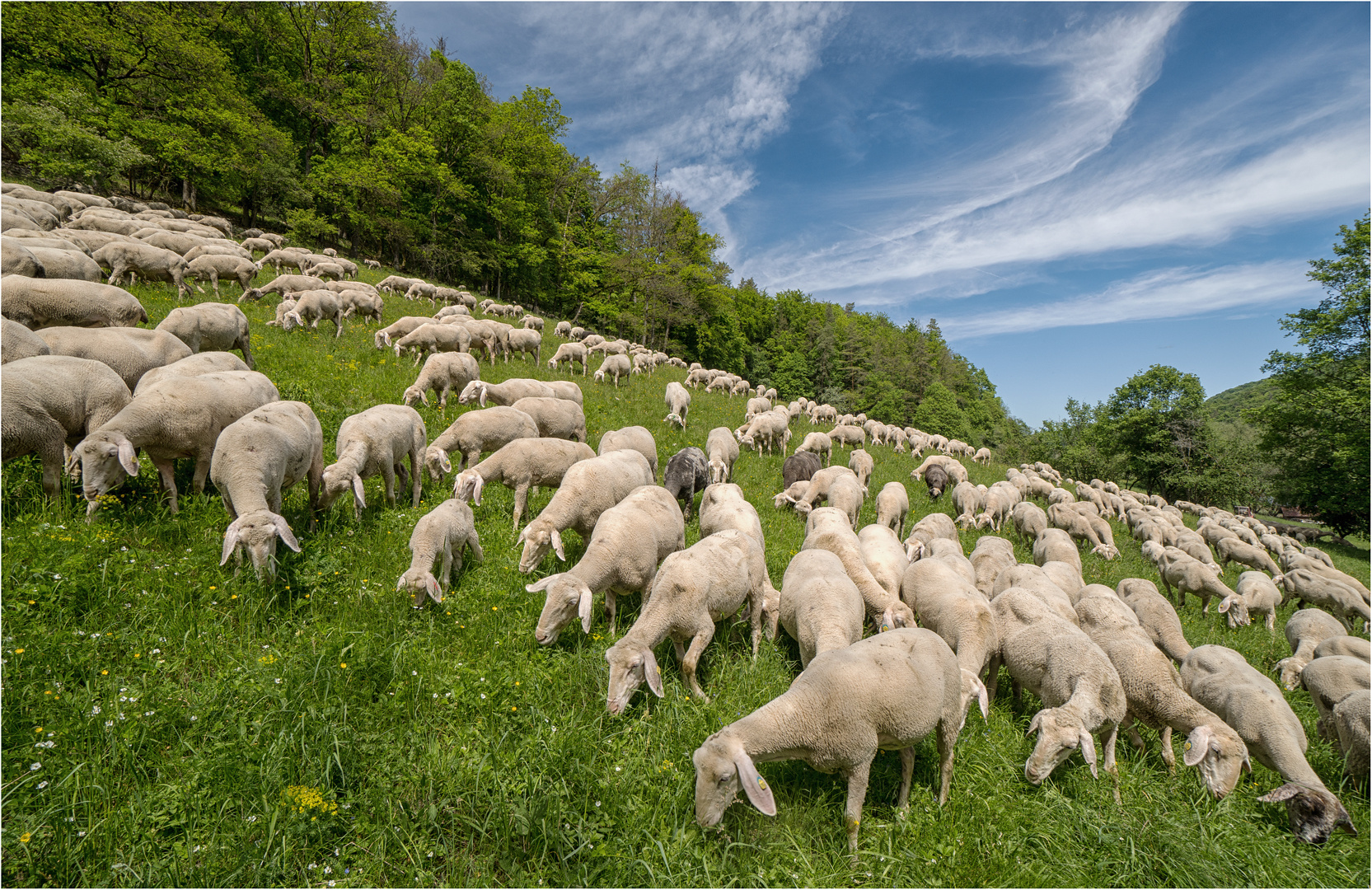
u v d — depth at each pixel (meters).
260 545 5.16
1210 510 29.75
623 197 59.34
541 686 4.80
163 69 33.22
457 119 47.09
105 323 8.83
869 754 4.07
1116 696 5.16
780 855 3.80
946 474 17.66
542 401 10.77
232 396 6.73
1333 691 6.31
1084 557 13.71
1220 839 4.38
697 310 63.53
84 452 5.39
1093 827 4.27
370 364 13.19
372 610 5.37
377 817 3.62
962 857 3.91
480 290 51.78
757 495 12.18
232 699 4.05
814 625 5.32
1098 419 60.16
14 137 25.27
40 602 4.31
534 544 6.45
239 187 37.75
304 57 43.84
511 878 3.46
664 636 5.12
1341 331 31.80
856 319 141.62
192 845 3.24
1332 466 31.56
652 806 3.93
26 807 3.18
